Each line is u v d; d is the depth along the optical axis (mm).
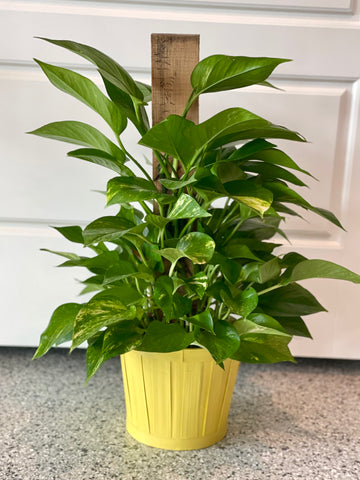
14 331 1329
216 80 767
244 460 945
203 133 734
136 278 894
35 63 1194
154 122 886
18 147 1229
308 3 1167
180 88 873
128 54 1190
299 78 1214
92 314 792
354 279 814
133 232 804
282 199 889
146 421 967
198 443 970
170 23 1172
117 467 916
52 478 880
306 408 1146
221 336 819
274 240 1294
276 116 1222
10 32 1173
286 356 848
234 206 932
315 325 1312
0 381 1229
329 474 912
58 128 833
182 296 847
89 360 808
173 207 765
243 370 1330
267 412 1124
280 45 1186
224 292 832
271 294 953
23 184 1250
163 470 910
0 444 977
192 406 929
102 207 1265
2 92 1198
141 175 1257
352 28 1177
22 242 1276
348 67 1197
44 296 1307
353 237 1275
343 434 1043
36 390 1192
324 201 1265
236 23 1172
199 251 749
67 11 1168
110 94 875
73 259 936
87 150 820
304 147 1236
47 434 1016
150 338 812
